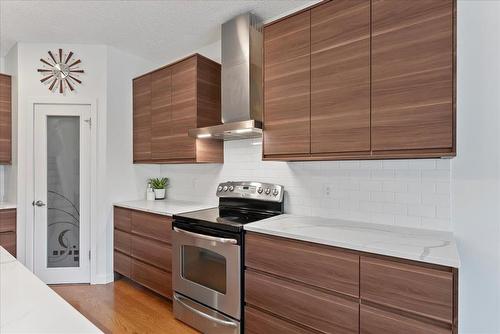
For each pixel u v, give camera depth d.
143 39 2.97
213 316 2.08
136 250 2.88
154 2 2.30
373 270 1.41
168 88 2.91
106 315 2.44
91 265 3.09
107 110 3.14
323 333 1.57
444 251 1.33
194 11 2.44
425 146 1.49
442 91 1.44
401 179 1.90
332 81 1.80
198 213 2.45
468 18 1.65
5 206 2.92
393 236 1.62
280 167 2.48
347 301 1.49
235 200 2.67
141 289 2.97
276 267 1.77
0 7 2.35
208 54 3.12
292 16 1.99
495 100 1.60
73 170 3.14
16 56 3.04
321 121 1.85
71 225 3.13
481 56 1.63
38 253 3.04
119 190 3.25
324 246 1.58
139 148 3.27
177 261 2.35
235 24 2.52
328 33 1.82
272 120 2.09
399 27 1.56
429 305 1.27
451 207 1.72
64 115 3.10
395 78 1.57
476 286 1.65
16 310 0.78
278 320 1.76
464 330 1.68
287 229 1.80
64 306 0.80
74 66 3.09
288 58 2.01
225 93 2.56
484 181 1.63
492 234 1.61
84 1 2.28
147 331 2.20
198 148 2.66
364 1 1.68
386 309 1.38
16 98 3.04
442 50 1.44
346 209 2.12
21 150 3.00
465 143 1.68
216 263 2.08
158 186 3.41
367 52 1.67
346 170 2.13
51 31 2.79
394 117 1.58
